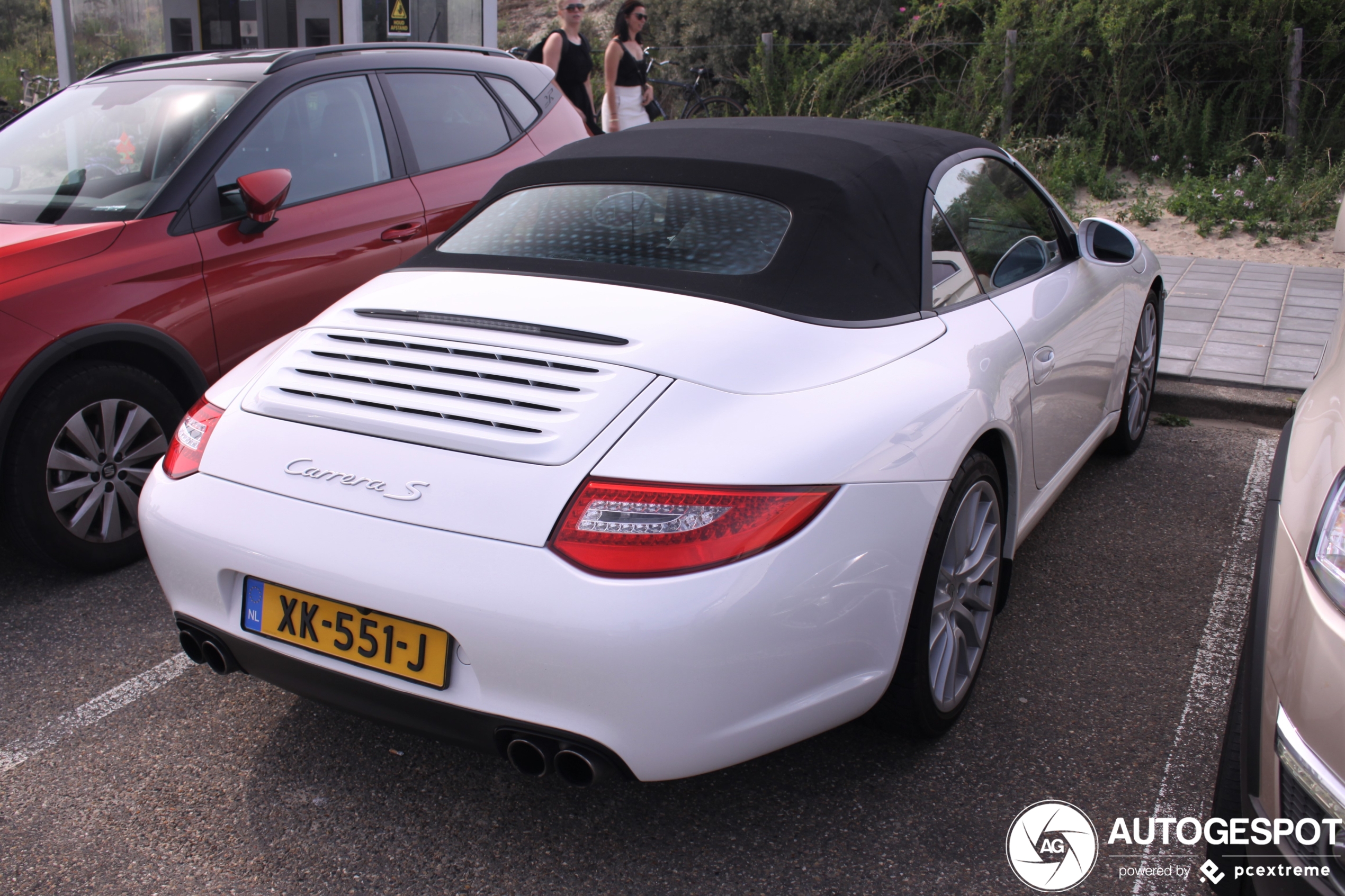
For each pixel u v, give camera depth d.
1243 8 10.26
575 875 2.10
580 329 2.19
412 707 1.97
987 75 11.01
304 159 4.05
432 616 1.88
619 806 2.30
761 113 11.84
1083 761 2.44
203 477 2.20
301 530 2.01
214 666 2.28
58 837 2.20
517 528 1.86
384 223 4.19
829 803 2.30
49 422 3.19
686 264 2.40
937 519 2.18
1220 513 3.87
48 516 3.24
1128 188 9.95
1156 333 4.45
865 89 11.70
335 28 8.47
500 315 2.29
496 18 9.58
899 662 2.22
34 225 3.51
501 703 1.89
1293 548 1.73
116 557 3.45
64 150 3.94
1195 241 8.52
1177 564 3.45
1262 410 4.89
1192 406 5.00
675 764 1.87
